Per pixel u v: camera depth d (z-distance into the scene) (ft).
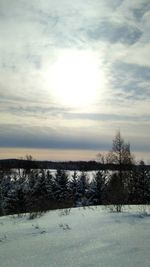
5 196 116.26
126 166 141.79
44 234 22.11
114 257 14.66
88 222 24.88
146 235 18.78
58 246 17.92
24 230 24.68
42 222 28.22
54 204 52.31
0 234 23.99
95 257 14.96
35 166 190.19
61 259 15.23
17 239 21.47
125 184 112.57
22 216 35.19
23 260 15.76
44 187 173.68
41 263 14.92
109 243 17.40
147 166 119.24
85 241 18.45
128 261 13.88
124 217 26.02
